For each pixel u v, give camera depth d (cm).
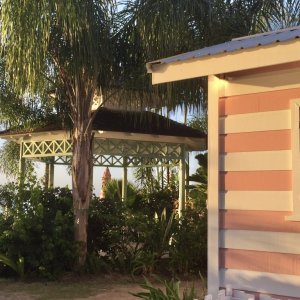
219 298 507
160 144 1434
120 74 1010
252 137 529
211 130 552
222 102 550
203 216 1120
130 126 1281
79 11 856
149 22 903
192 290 612
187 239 1067
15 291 912
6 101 1147
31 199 1034
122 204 1139
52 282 991
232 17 963
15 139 1439
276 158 512
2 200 1057
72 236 1034
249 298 497
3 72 1030
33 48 832
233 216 535
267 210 514
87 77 995
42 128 1288
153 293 579
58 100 1070
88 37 896
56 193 1130
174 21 890
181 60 502
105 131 1207
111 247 1102
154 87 980
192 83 970
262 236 515
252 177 526
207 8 922
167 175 1897
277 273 503
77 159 1041
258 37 546
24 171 1365
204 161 1616
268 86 522
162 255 1084
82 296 875
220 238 541
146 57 969
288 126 508
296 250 493
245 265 523
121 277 1036
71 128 1096
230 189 539
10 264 1001
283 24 997
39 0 828
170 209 1582
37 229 986
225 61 479
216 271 536
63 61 938
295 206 495
